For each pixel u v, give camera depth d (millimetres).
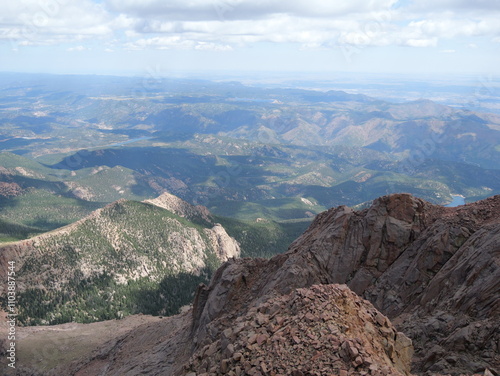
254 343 26500
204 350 30641
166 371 52844
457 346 34219
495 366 30750
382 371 20984
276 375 22547
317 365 22391
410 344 28484
